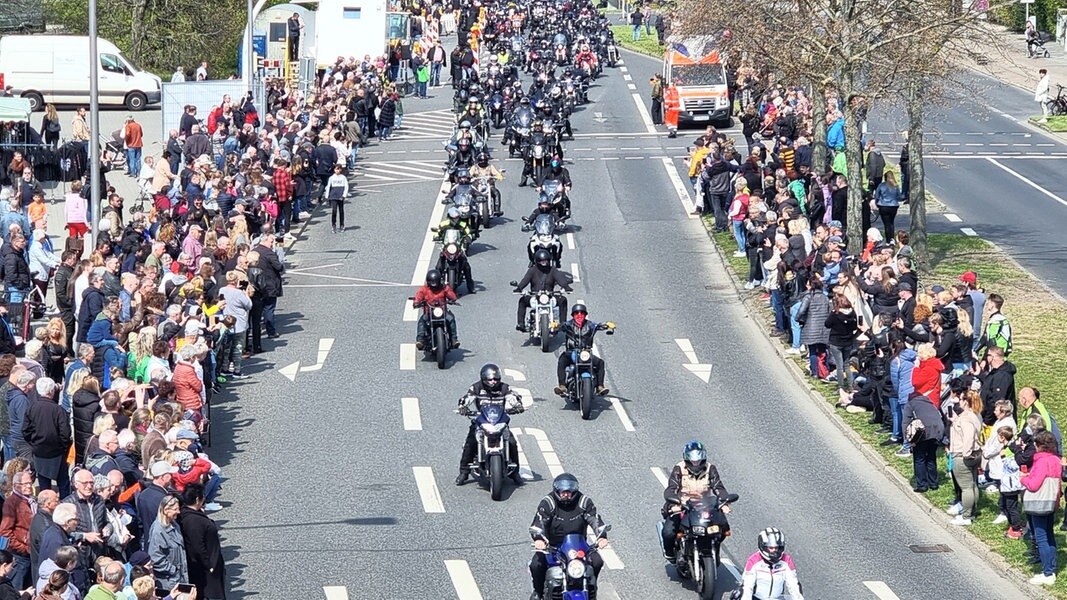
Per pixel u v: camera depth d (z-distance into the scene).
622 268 145.62
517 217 167.38
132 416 76.38
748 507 85.19
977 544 78.88
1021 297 135.50
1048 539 73.12
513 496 85.94
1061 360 113.94
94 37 122.81
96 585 58.41
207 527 65.12
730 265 144.62
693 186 184.62
